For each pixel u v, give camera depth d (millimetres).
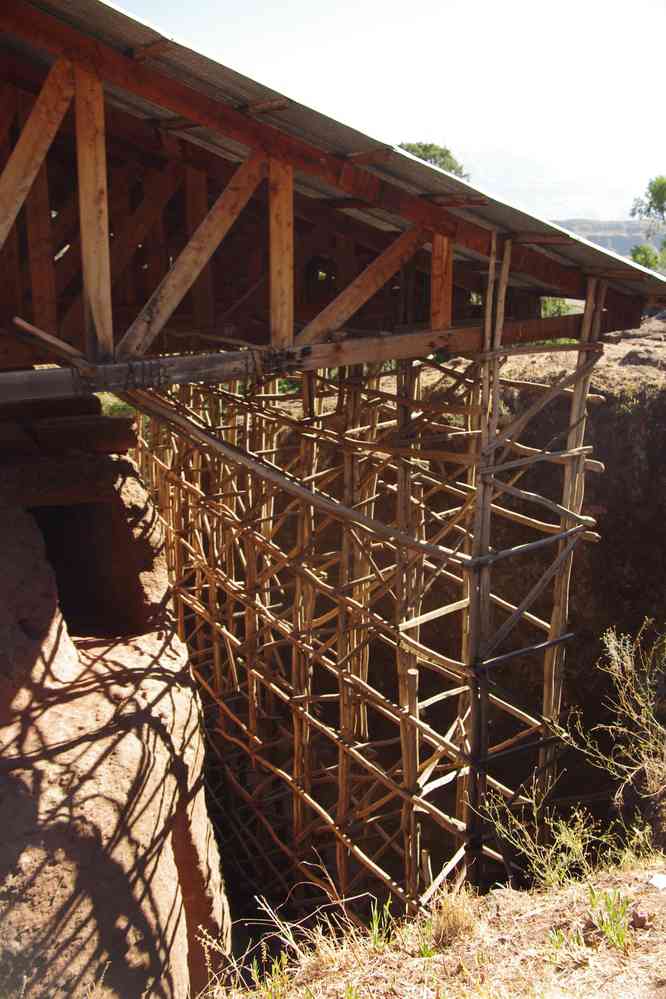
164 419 11648
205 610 16062
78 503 13805
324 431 11305
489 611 9766
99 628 13695
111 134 10883
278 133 7918
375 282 8867
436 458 9906
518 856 10508
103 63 7133
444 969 4184
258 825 14594
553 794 14430
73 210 11281
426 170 7730
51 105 7148
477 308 12430
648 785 6887
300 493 10109
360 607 10805
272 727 16516
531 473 15766
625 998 3527
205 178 11117
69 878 7352
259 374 8438
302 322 12719
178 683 10039
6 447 14195
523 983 3824
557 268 9766
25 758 8117
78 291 13094
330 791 16047
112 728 8695
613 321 10680
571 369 16422
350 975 4383
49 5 6730
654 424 14992
